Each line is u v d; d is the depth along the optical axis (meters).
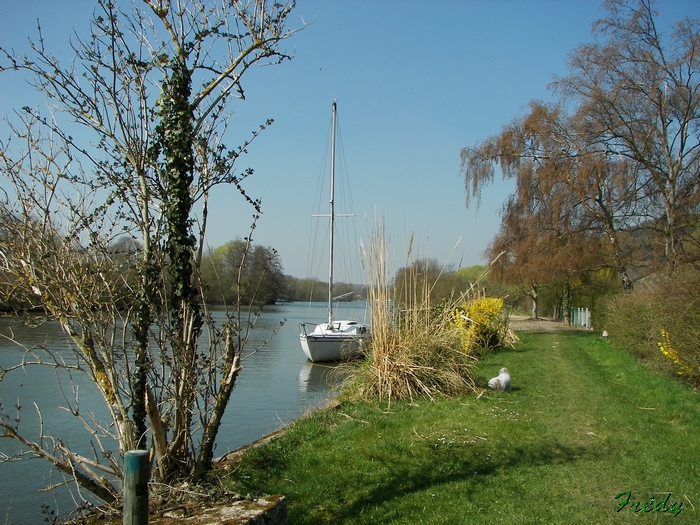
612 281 30.80
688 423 7.50
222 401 4.37
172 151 4.04
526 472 5.51
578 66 21.92
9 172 3.77
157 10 4.10
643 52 20.50
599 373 12.41
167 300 4.07
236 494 3.90
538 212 23.70
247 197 4.49
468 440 6.70
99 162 4.06
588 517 4.46
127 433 3.98
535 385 10.82
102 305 4.08
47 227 3.87
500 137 24.62
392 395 9.33
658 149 21.12
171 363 4.16
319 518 4.46
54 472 7.20
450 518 4.42
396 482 5.24
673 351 10.36
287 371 17.34
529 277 23.67
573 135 22.97
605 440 6.69
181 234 4.06
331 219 22.73
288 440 6.62
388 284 10.15
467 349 12.37
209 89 4.31
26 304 3.96
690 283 9.78
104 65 4.01
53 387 11.06
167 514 3.48
